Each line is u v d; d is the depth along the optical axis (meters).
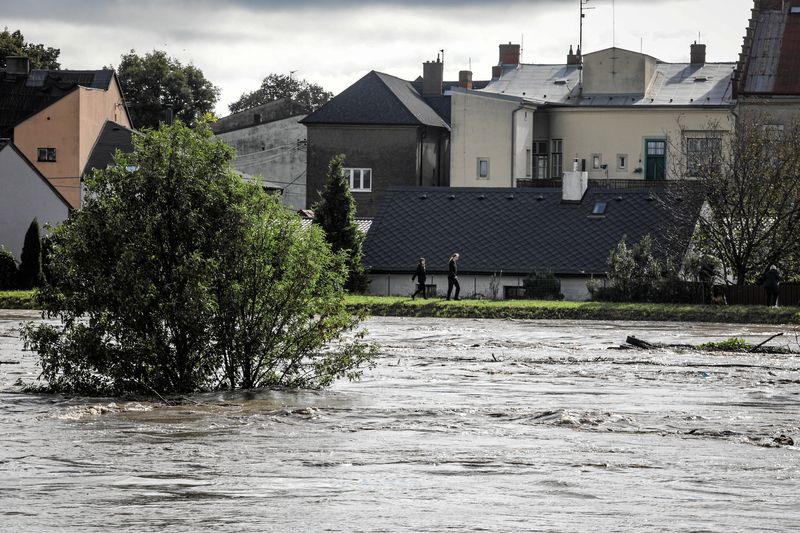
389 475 48.72
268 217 73.25
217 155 73.12
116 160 72.62
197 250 71.44
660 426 61.59
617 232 176.50
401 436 58.06
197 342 71.88
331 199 179.12
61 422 61.81
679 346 107.75
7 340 110.31
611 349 106.38
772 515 42.19
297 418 63.59
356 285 175.88
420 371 87.12
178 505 43.38
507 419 63.69
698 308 144.38
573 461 51.84
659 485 46.97
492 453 53.62
